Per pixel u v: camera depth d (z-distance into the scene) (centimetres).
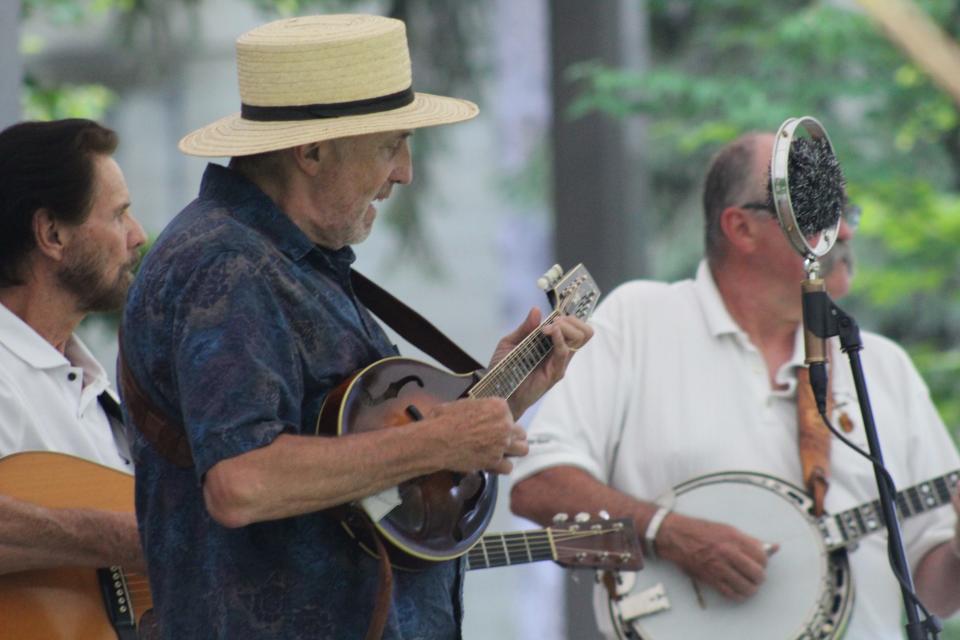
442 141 3017
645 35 2991
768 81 2653
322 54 867
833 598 1226
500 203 3291
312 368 846
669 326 1280
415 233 3072
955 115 2677
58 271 1070
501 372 938
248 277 824
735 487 1242
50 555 999
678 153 3144
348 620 839
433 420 827
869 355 1298
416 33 2731
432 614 883
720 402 1260
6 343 1062
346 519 838
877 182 2598
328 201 873
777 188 973
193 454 795
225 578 828
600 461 1263
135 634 1041
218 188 869
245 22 4553
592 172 2280
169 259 835
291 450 791
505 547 1113
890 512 955
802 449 1247
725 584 1214
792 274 1248
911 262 2709
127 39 2675
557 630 3098
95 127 1084
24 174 1055
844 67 2819
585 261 2280
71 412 1085
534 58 3139
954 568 1258
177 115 4684
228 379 795
